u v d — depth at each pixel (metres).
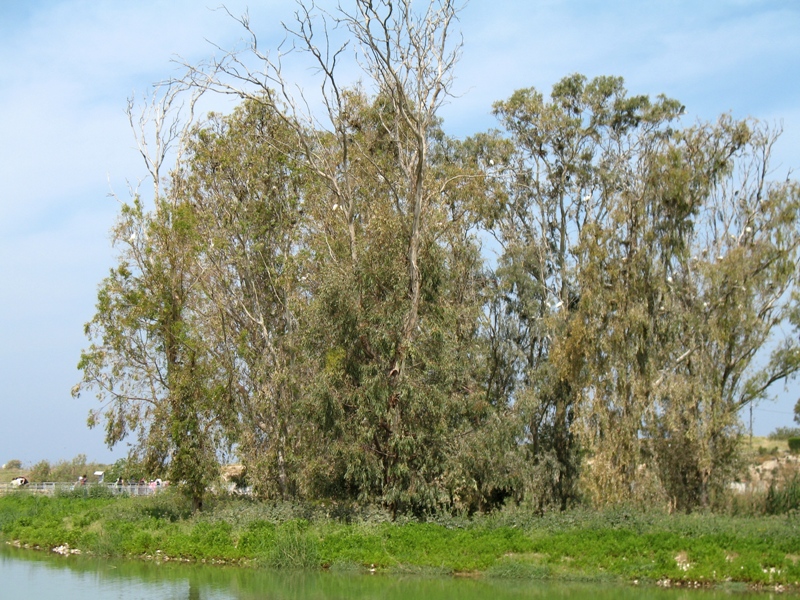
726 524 30.97
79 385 38.72
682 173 37.88
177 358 39.97
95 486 53.31
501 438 38.50
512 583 26.33
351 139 42.28
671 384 36.41
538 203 50.22
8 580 27.03
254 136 44.44
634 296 37.50
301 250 42.59
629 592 24.81
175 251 40.06
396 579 27.11
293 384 39.62
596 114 49.81
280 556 29.48
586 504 40.84
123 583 26.48
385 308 34.84
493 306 46.84
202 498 40.62
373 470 34.34
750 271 37.78
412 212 36.62
